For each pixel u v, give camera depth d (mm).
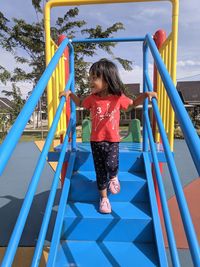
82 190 2703
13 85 20062
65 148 2832
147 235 2359
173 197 5207
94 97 2688
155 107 2404
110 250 2270
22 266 3014
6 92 20266
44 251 3221
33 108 1587
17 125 1372
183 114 1350
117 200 2691
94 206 2596
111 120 2604
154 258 2168
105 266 2084
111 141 2578
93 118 2654
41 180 6707
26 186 6340
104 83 2627
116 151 2590
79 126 19938
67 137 2969
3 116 17750
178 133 15602
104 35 19016
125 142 4043
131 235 2373
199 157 1066
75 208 2557
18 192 5879
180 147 11938
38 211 4605
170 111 3066
